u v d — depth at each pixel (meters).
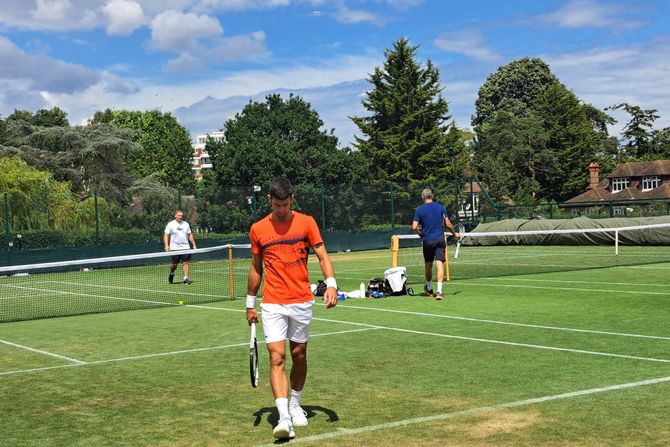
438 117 66.56
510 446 6.06
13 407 7.98
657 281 18.75
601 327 11.98
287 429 6.27
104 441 6.61
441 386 8.23
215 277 25.97
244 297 18.84
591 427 6.52
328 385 8.45
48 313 17.06
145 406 7.83
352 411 7.30
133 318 15.19
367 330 12.32
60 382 9.20
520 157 81.69
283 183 6.70
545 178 84.25
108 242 34.19
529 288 17.92
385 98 65.88
